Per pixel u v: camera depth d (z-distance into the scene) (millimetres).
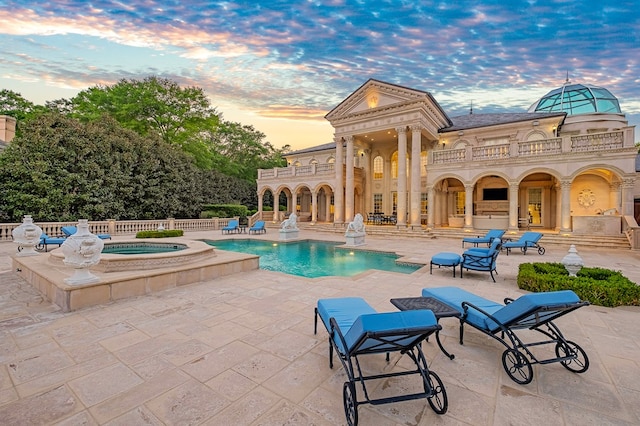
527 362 3207
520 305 3324
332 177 28766
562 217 17422
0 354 3777
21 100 29641
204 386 3090
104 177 22719
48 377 3234
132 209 25266
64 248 5637
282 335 4457
